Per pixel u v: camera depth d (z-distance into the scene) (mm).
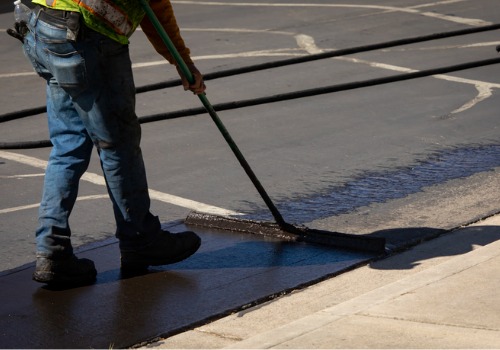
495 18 18250
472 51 15156
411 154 9891
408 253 6996
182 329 5766
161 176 9336
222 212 8195
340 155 9930
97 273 6707
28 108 12211
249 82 13453
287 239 7301
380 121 11297
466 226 7594
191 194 8750
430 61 14508
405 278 6121
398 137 10578
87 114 6188
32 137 10961
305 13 19297
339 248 7074
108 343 5594
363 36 16750
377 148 10156
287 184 8977
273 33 17250
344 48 15641
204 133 10938
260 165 9641
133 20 6180
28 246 7457
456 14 18781
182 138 10750
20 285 6539
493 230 7461
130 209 6500
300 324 5426
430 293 5812
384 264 6750
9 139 10883
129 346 5559
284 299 6188
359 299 5789
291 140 10562
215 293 6289
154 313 5992
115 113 6207
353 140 10500
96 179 9250
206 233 7516
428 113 11617
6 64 15266
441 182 8898
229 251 7086
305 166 9562
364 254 6934
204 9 20250
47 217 6344
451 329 5250
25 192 8914
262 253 7016
